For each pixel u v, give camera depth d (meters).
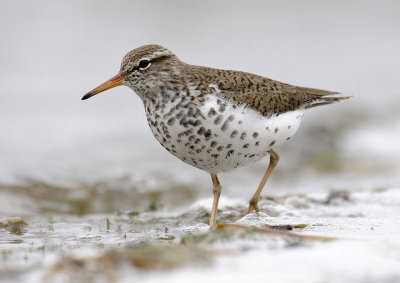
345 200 13.07
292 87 11.54
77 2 33.84
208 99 10.09
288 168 18.77
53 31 30.92
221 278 6.52
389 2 38.47
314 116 23.09
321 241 8.16
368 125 22.41
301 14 37.03
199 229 10.70
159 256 7.10
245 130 10.23
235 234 8.21
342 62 30.92
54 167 17.16
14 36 29.80
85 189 15.81
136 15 33.84
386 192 13.77
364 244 8.02
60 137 21.00
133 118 23.91
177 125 10.20
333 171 18.14
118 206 15.04
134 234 10.52
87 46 29.88
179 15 34.78
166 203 15.20
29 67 27.81
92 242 9.66
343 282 6.45
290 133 11.20
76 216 13.19
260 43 32.59
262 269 6.83
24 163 17.34
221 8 36.28
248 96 10.34
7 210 13.96
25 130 21.53
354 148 20.36
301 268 6.89
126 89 27.33
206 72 10.62
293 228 9.88
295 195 13.56
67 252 8.53
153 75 10.59
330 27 35.47
